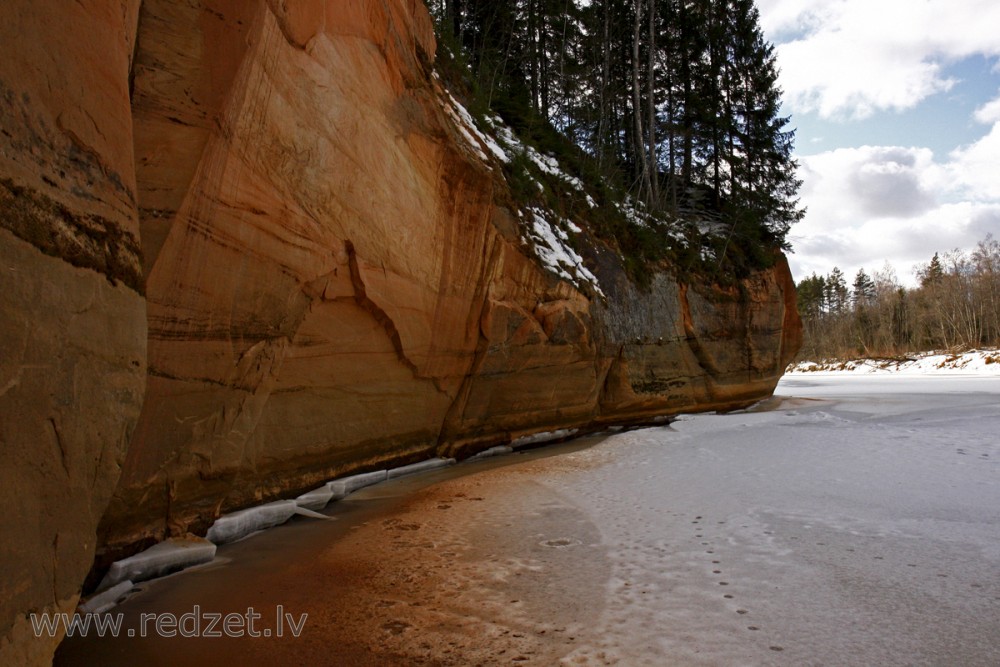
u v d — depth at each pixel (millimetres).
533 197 12977
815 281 96500
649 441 11984
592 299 12961
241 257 5062
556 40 25219
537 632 3568
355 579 4543
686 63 27828
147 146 4156
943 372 43375
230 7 4664
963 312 58031
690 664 3148
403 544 5449
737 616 3715
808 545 5082
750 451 10188
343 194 6547
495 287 10172
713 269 19844
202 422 5008
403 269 7957
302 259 5914
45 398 2234
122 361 2840
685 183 28391
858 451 9719
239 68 4680
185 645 3475
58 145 2402
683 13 27438
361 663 3258
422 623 3740
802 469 8391
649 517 6156
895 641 3369
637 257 16500
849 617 3680
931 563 4582
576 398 12836
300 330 6371
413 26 9688
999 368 39844
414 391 8914
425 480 8477
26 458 2119
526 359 10945
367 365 7711
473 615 3842
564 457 10328
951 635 3430
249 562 4949
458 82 13297
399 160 7871
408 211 8070
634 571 4566
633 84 25078
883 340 64812
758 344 20859
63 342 2352
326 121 6145
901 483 7285
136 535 4551
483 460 10414
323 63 6062
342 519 6395
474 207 9633
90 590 4066
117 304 2809
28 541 2109
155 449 4551
